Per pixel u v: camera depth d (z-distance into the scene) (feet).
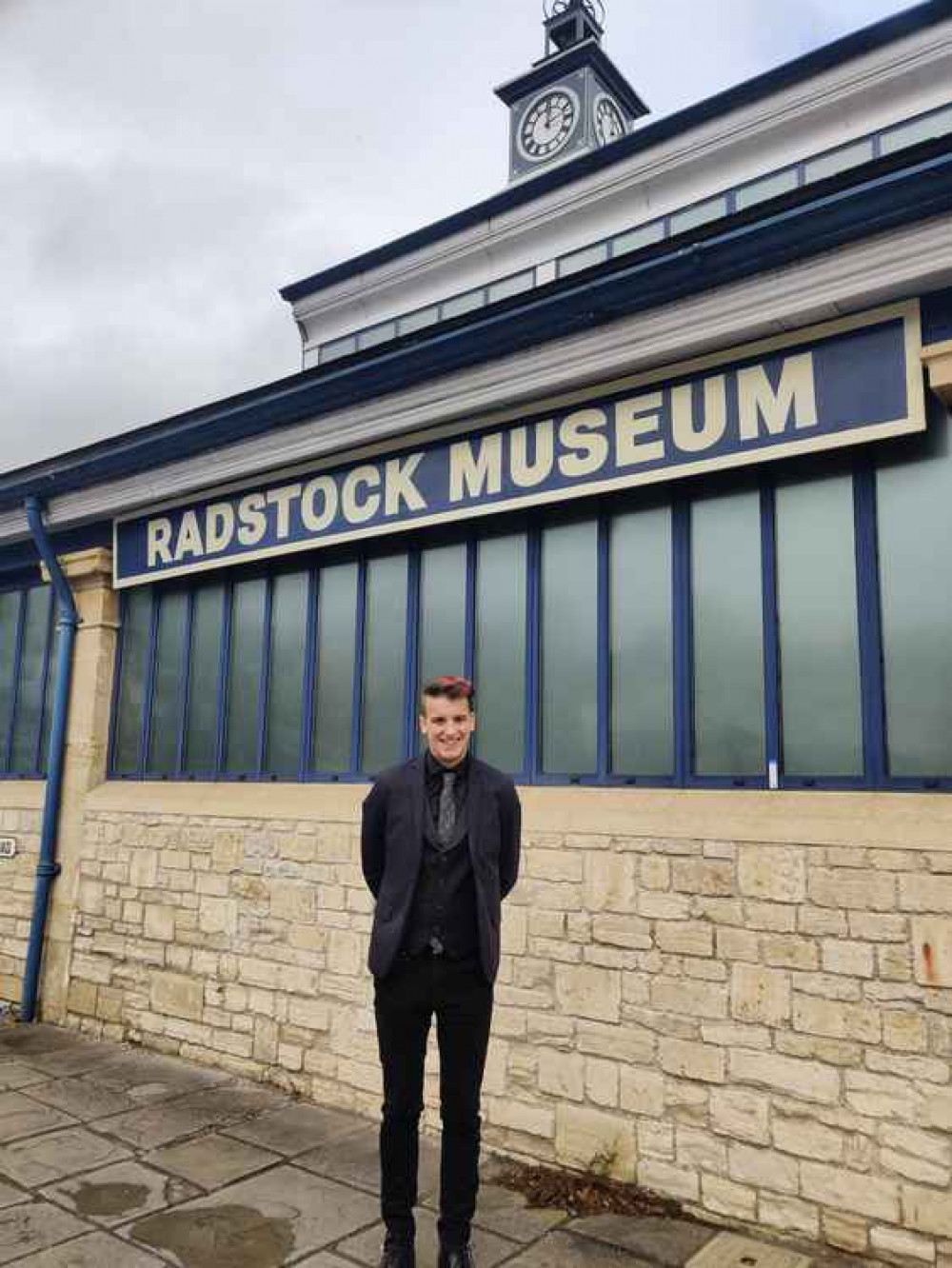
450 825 11.21
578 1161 13.99
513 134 50.72
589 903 14.48
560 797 15.38
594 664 15.69
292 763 19.67
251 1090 17.79
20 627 25.85
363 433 17.83
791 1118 12.40
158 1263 11.32
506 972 15.07
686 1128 13.17
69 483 22.56
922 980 11.72
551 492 15.67
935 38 32.58
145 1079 18.38
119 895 21.43
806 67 34.96
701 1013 13.29
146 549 22.12
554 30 50.24
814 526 13.75
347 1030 17.15
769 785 13.58
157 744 22.29
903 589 12.89
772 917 12.91
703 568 14.73
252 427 19.15
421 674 17.92
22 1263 11.26
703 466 14.05
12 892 23.80
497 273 43.45
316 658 19.69
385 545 18.89
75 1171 13.94
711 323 13.66
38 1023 22.22
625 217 39.75
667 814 14.10
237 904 19.22
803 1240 12.09
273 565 20.79
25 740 25.13
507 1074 14.84
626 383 14.99
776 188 35.73
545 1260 11.57
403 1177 10.90
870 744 12.80
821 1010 12.37
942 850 11.76
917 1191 11.45
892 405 12.50
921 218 11.89
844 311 12.91
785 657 13.75
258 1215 12.62
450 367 16.38
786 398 13.38
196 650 21.98
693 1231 12.46
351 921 17.48
